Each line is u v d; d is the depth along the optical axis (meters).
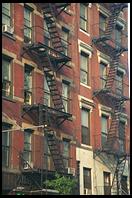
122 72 43.78
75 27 38.19
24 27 32.25
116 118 40.47
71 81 36.53
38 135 31.61
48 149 32.69
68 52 36.78
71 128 35.69
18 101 30.34
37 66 32.78
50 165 32.38
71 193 31.91
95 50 40.22
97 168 37.91
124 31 45.44
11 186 28.38
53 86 33.34
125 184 41.38
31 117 31.27
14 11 31.45
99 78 40.19
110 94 40.03
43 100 32.75
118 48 41.38
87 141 37.72
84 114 37.97
